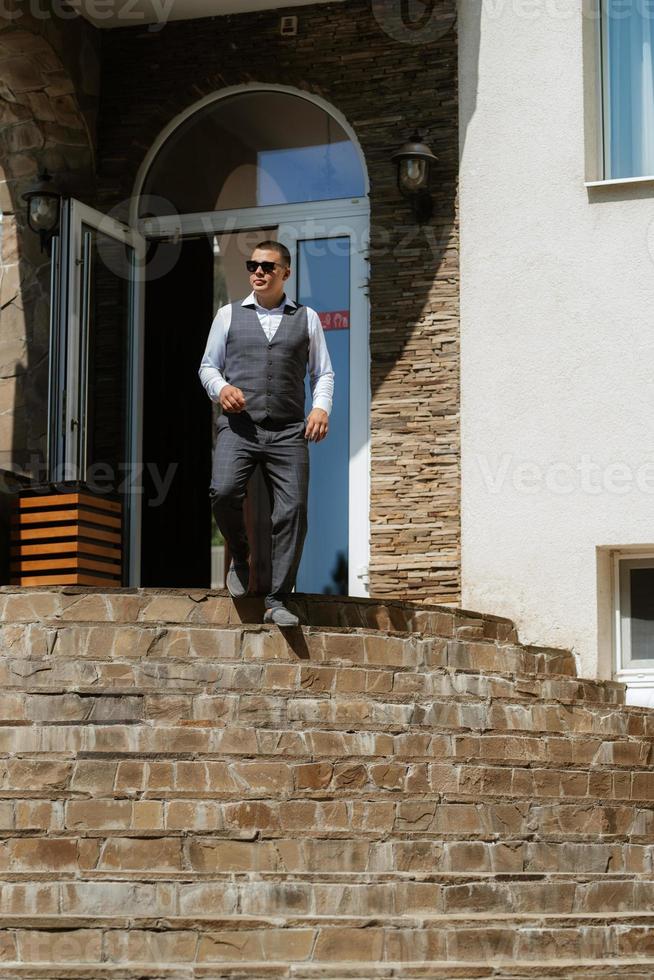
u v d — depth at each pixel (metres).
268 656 8.27
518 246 11.02
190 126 12.28
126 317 11.91
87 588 8.62
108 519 11.32
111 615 8.57
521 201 11.05
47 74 11.64
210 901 6.58
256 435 8.37
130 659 8.01
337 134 11.93
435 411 11.05
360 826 7.12
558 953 6.58
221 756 7.22
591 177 11.05
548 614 10.58
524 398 10.84
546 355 10.84
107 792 7.07
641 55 11.23
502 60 11.25
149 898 6.57
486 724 8.16
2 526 10.96
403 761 7.41
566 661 10.20
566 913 6.95
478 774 7.54
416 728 7.66
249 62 11.89
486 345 10.99
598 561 10.58
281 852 6.91
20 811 6.94
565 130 11.03
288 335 8.46
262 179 12.08
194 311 12.41
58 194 11.43
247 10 11.95
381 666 8.17
